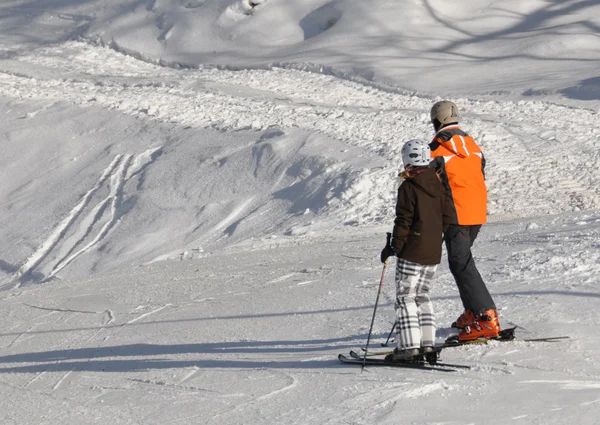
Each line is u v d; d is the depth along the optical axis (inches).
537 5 3329.2
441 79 2623.0
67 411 407.5
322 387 405.4
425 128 1797.5
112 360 520.7
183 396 415.5
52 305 767.7
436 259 434.3
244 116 2026.3
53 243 1599.4
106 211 1672.0
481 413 346.0
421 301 440.1
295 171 1588.3
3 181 1940.2
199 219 1528.1
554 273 622.5
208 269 923.4
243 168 1665.8
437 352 431.8
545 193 1397.6
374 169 1496.1
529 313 514.6
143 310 700.0
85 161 1940.2
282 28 3388.3
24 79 2650.1
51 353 566.6
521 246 791.1
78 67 3046.3
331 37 3166.8
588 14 3159.5
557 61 2714.1
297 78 2736.2
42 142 2062.0
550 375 395.2
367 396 381.7
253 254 1051.9
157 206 1615.4
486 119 1951.3
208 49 3294.8
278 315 608.4
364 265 812.6
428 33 3127.5
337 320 565.0
